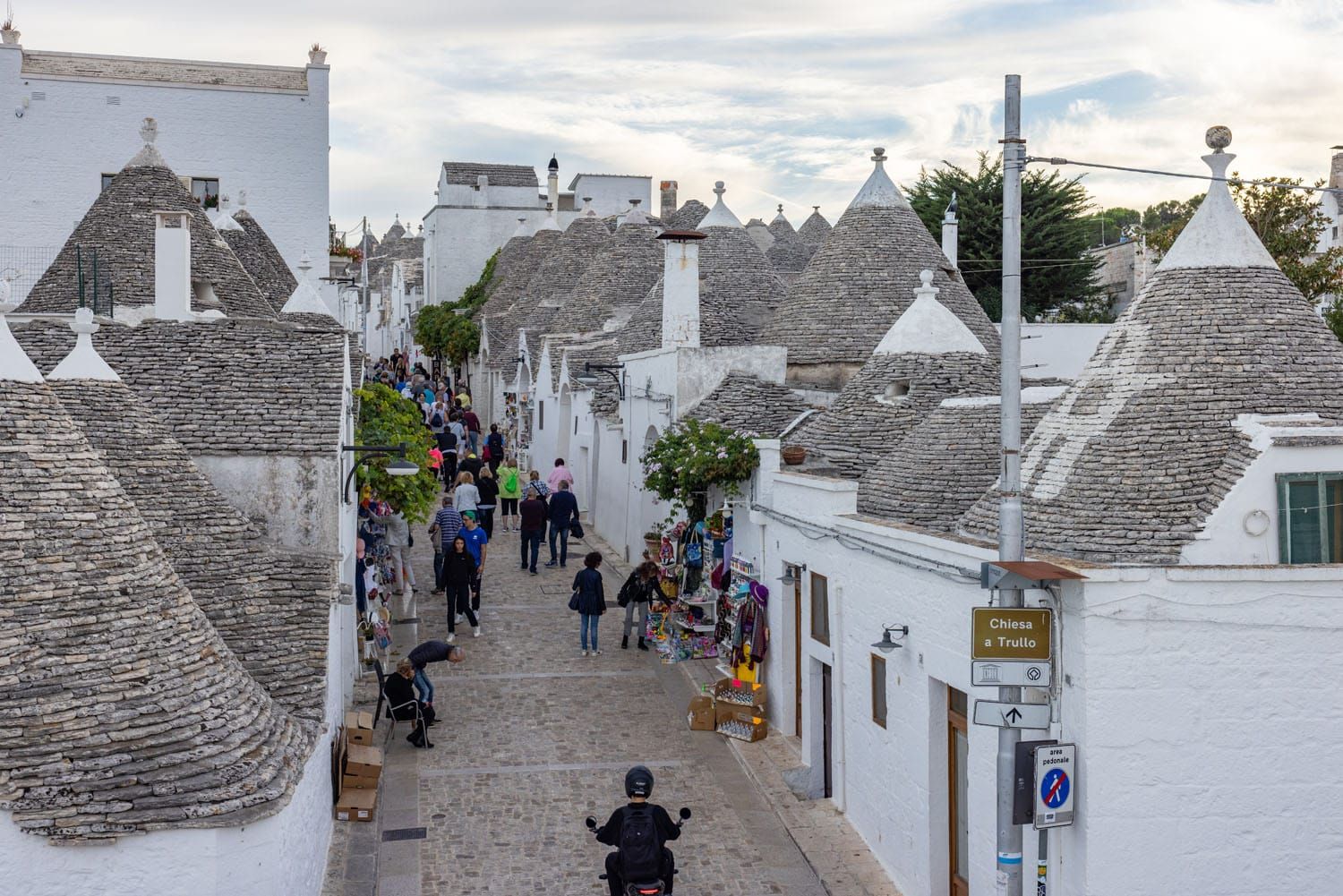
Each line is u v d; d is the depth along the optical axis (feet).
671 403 78.84
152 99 116.98
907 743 39.73
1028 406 50.83
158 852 28.63
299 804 33.68
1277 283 43.83
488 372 161.58
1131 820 29.99
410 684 53.31
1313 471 36.88
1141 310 44.32
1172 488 38.47
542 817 45.96
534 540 86.63
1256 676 29.99
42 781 28.45
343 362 53.36
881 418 60.23
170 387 49.62
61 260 66.13
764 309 98.48
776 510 54.49
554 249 161.17
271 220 121.29
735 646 57.82
